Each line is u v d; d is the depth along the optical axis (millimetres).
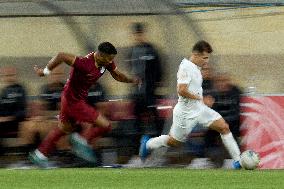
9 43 42250
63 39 42031
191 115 35812
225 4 40969
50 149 37375
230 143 35500
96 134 37062
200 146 38688
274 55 41188
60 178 29938
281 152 37781
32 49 42219
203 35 40781
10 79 39312
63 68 40500
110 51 35438
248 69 40969
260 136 38125
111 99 40062
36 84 41531
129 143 39156
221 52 41594
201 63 35531
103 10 40656
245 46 42094
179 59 39688
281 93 38625
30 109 39656
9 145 39375
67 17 41531
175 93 39375
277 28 42094
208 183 28125
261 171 33875
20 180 29219
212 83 39188
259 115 38219
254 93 39219
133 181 28844
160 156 38562
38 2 40812
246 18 42188
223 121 35656
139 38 38875
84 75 35844
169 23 40000
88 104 38812
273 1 41156
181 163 38625
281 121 37906
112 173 32125
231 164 38438
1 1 41125
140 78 39031
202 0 40438
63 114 36688
